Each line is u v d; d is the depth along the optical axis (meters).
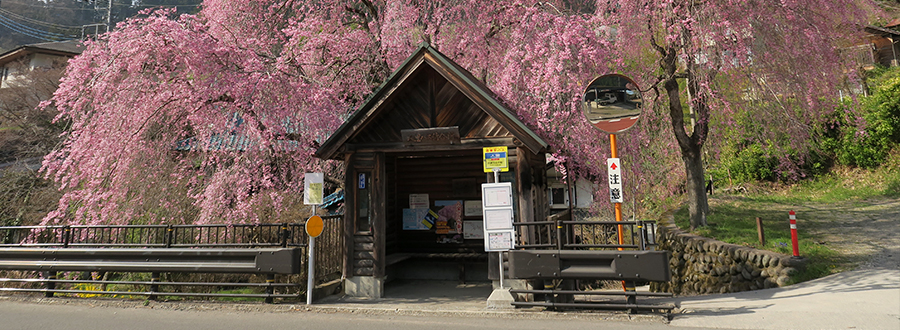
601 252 5.09
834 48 9.07
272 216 9.06
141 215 8.20
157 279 6.54
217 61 7.25
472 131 6.80
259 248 6.31
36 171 13.00
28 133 16.19
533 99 8.34
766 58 8.84
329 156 7.20
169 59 7.13
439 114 7.00
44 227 6.98
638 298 6.94
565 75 7.83
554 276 5.19
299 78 8.57
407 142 6.83
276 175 8.46
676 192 15.98
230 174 7.92
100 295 7.83
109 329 4.99
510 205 5.62
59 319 5.49
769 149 10.28
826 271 6.67
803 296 5.63
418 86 7.19
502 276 5.75
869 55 19.64
